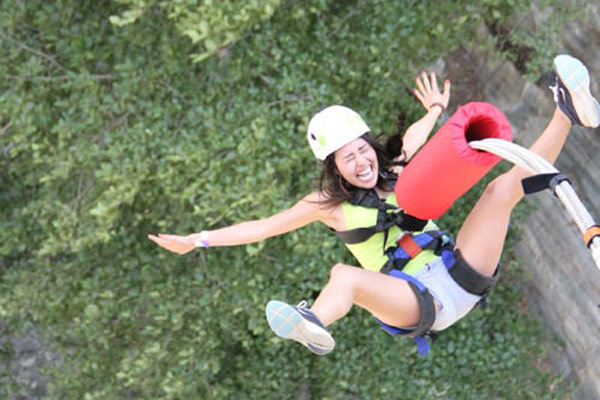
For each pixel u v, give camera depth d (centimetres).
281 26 651
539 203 829
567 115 280
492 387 796
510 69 851
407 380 780
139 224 754
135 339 785
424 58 691
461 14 663
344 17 667
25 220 773
